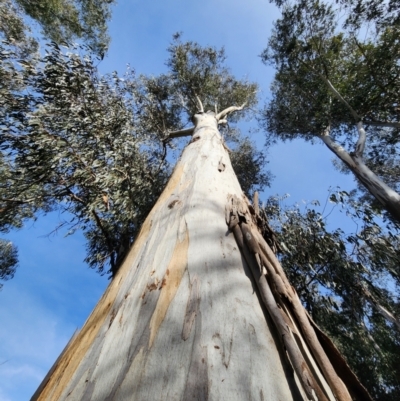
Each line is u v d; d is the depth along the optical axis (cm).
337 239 569
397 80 864
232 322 109
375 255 594
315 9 943
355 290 596
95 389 92
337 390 90
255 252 143
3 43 548
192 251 152
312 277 581
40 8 852
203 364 91
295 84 1077
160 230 188
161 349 99
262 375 90
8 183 500
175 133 638
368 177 774
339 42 962
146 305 123
